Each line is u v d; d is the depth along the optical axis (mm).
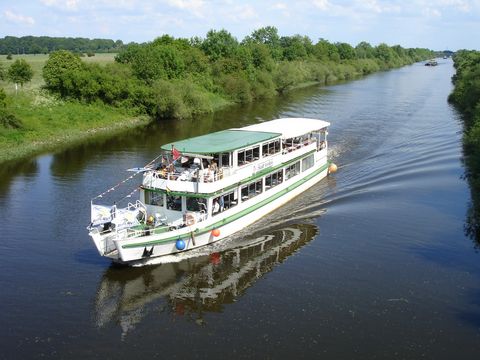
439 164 53562
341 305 27672
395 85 144625
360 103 104125
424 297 28250
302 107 100938
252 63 132500
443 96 114000
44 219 41000
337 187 48375
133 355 23891
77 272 32031
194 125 87812
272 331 25516
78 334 25609
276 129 45750
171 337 25312
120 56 113062
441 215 39656
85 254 34594
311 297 28594
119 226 32094
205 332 25609
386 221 38812
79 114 85000
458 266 31719
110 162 60156
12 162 60656
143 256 32062
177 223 34531
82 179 52625
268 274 31391
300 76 143250
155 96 93562
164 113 94375
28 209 43312
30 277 31359
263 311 27375
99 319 26938
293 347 24172
